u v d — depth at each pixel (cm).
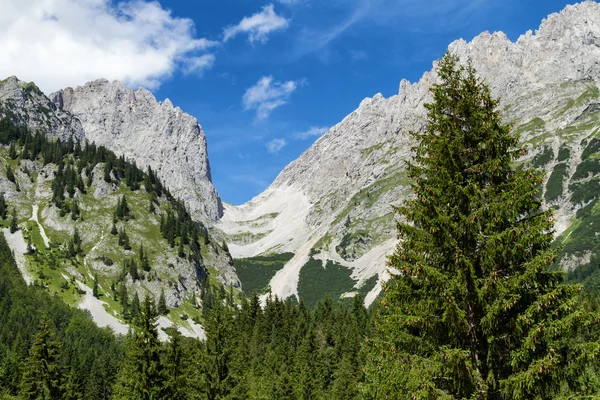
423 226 2267
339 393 8788
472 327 2117
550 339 1891
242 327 15212
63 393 7062
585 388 1869
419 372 2012
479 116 2328
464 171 2358
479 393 1986
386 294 2322
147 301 5775
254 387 9212
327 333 13662
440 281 2097
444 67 2520
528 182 2156
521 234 2105
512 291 2023
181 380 5856
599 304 7281
